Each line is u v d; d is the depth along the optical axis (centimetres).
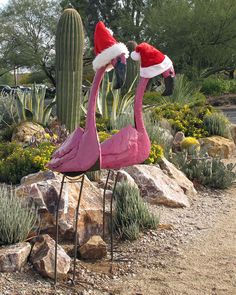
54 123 1038
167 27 2981
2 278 480
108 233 607
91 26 3828
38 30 3912
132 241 598
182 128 1179
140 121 507
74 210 581
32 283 479
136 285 495
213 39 3045
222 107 2908
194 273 525
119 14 3641
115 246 586
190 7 3039
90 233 585
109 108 1226
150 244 593
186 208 738
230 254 574
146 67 497
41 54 3916
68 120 1049
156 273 523
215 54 3075
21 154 757
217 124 1207
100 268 528
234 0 2966
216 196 822
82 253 545
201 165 888
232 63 3195
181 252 577
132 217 618
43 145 803
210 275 520
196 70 3041
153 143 902
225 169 893
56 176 627
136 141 500
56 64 1045
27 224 537
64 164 473
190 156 961
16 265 493
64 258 505
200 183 873
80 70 1049
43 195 581
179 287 493
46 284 481
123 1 3731
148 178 734
